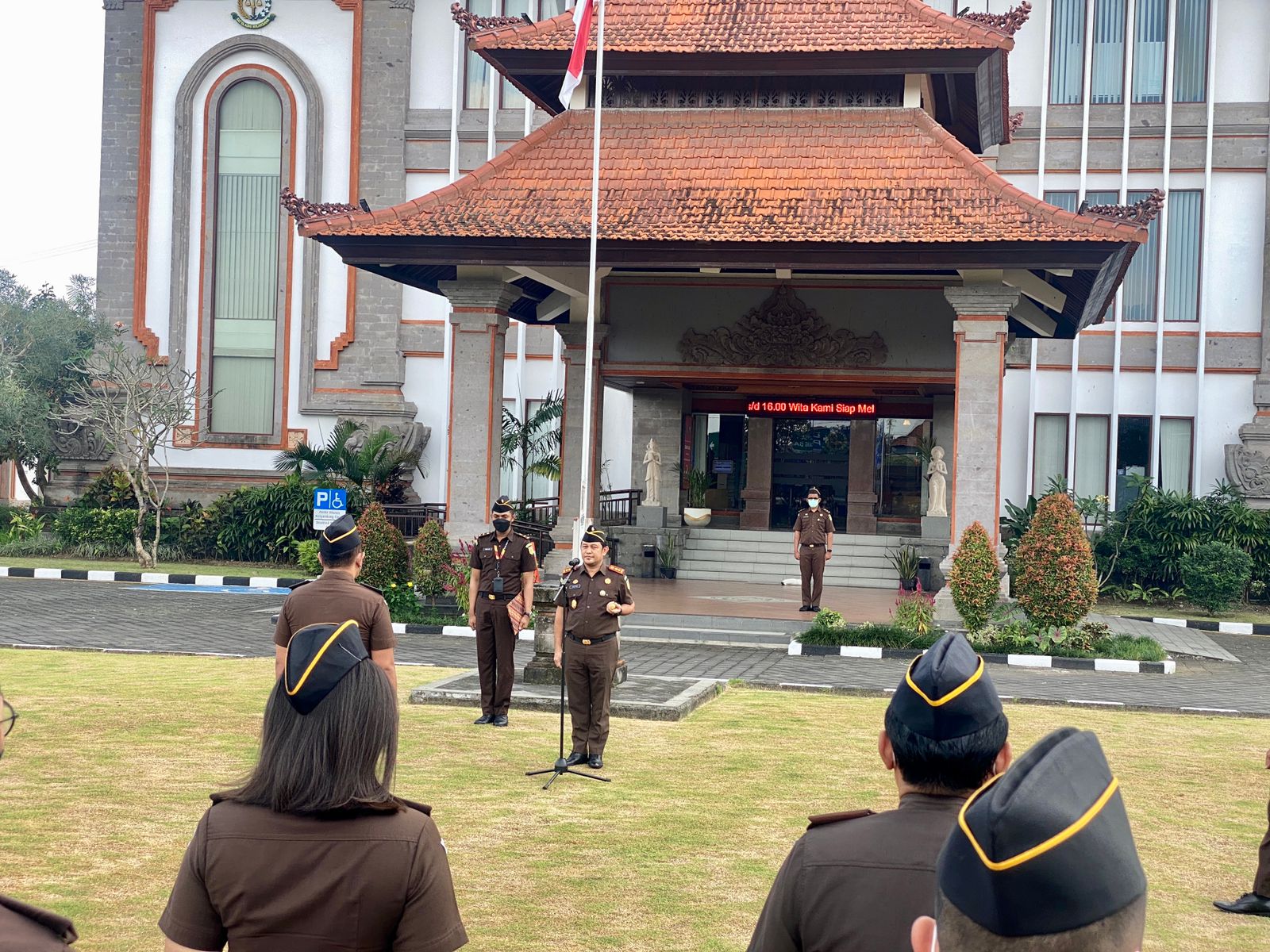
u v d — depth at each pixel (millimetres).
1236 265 31469
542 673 13820
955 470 20438
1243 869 7805
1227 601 26484
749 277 24547
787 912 2984
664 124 22344
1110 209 19484
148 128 35438
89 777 9297
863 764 10422
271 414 35250
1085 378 32375
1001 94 22688
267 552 31703
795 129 21938
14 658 15617
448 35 35062
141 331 35312
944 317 23891
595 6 22250
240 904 2967
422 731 11453
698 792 9344
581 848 7820
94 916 6344
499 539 11797
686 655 18094
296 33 35250
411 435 34312
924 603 19844
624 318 25000
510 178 21609
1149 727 12797
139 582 26875
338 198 35219
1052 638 18641
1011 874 1737
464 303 21750
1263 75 31500
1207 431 31516
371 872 2953
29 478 46844
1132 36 31891
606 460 34750
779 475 33562
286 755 2994
